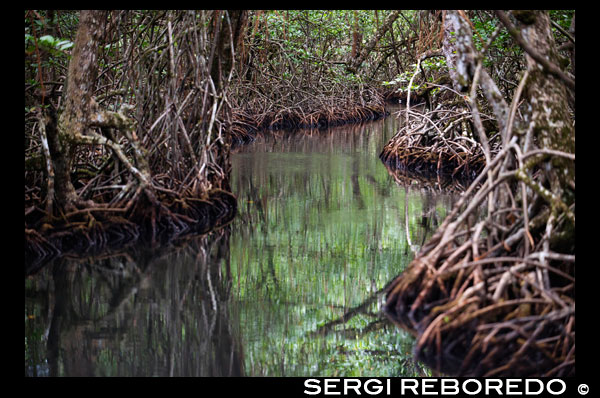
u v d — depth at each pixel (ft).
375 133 98.22
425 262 26.61
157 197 40.63
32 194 37.22
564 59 28.02
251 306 29.55
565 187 26.37
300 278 32.86
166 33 46.16
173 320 28.04
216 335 26.61
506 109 28.86
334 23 98.94
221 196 44.91
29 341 25.85
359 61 99.19
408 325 26.14
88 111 36.37
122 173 40.06
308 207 47.50
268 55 101.91
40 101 39.86
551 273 26.04
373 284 31.99
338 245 38.06
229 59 46.62
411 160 63.46
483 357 22.49
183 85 44.19
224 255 36.37
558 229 25.75
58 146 35.91
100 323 27.58
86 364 23.97
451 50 53.98
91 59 35.78
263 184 55.83
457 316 23.45
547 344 22.34
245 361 24.48
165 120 42.70
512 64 60.23
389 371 23.34
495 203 29.12
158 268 34.30
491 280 24.54
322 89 112.68
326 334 26.48
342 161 69.05
